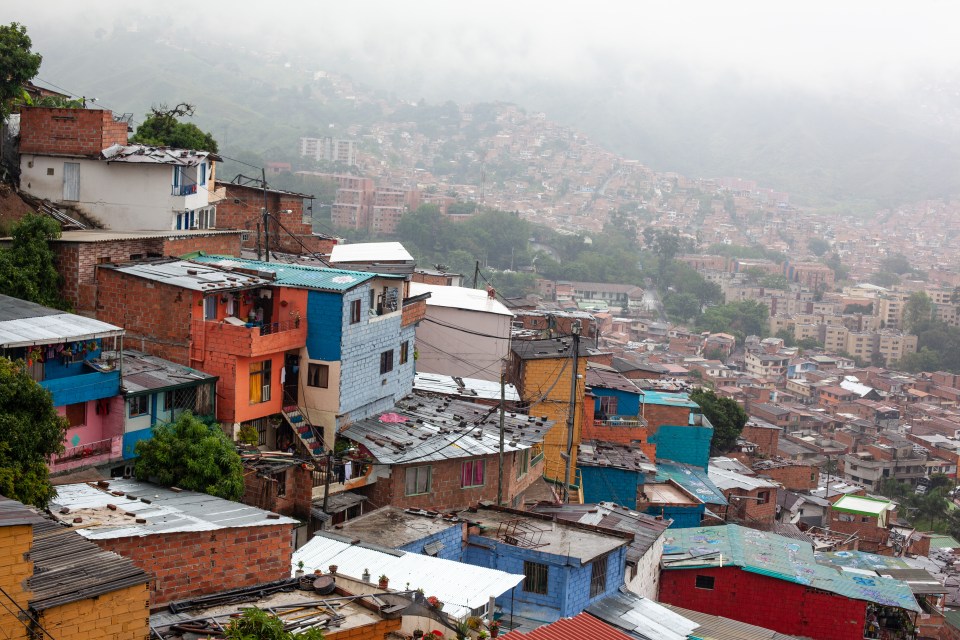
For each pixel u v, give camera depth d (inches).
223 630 725.9
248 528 868.6
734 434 3166.8
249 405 1307.8
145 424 1188.5
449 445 1423.5
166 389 1198.3
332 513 1237.1
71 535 741.9
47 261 1343.5
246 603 807.1
